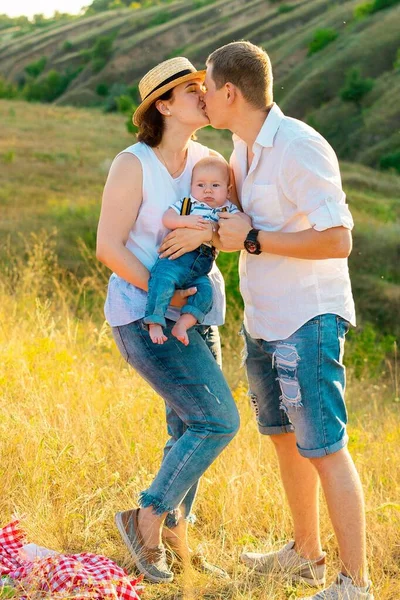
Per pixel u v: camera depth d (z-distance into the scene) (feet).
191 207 10.60
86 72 291.38
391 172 127.13
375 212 79.00
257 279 10.52
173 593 10.56
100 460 12.90
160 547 10.85
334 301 10.39
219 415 10.46
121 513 10.94
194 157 11.20
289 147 9.96
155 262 10.71
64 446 13.44
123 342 10.79
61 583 9.20
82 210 57.77
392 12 195.11
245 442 15.10
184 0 353.92
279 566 11.23
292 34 229.45
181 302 10.57
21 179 75.36
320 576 11.25
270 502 12.74
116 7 523.29
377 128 145.89
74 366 17.49
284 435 11.21
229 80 10.20
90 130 117.08
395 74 164.66
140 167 10.59
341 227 9.91
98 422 14.44
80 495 12.05
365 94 158.71
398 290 52.75
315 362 10.18
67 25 379.35
